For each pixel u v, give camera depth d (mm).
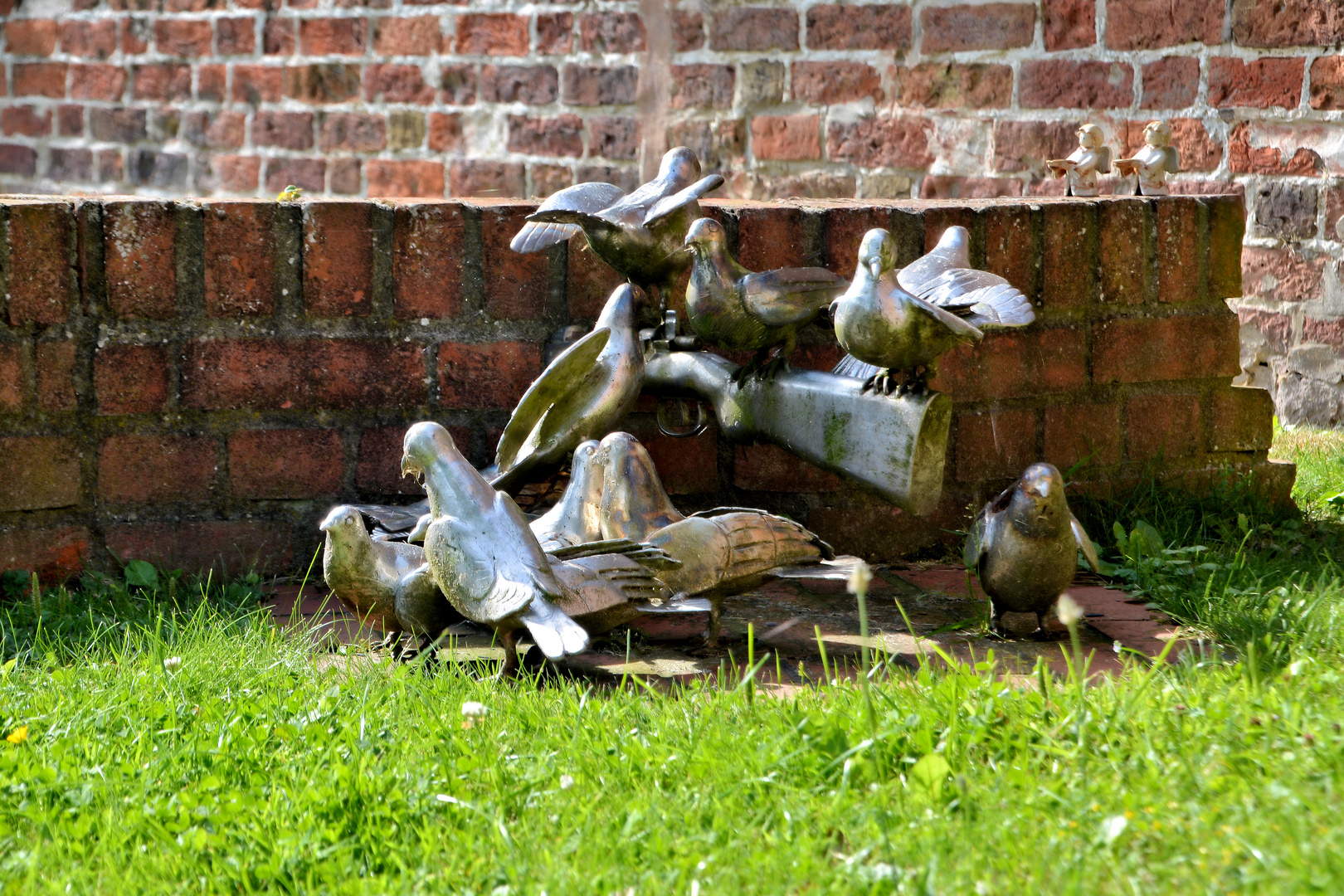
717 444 6363
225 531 6000
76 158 14766
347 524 4746
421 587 4730
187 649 4906
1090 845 3209
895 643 5191
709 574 4895
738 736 3922
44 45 14766
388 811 3580
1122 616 5457
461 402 6207
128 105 14391
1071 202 6594
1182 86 9758
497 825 3449
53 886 3281
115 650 5062
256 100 13734
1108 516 6637
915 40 10891
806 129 11469
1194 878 3051
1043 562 5008
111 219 5754
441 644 5113
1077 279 6613
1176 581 5758
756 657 5020
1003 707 3967
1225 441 7020
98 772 3871
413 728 4133
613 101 12195
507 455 5430
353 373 6098
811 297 5230
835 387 5152
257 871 3355
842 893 3121
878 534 6406
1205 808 3340
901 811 3465
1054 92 10297
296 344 6020
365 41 13156
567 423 5395
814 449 5234
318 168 13555
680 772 3756
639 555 4719
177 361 5906
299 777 3812
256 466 6035
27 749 4012
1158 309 6820
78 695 4457
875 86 11117
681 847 3357
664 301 5613
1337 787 3352
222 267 5910
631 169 12195
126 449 5871
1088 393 6699
